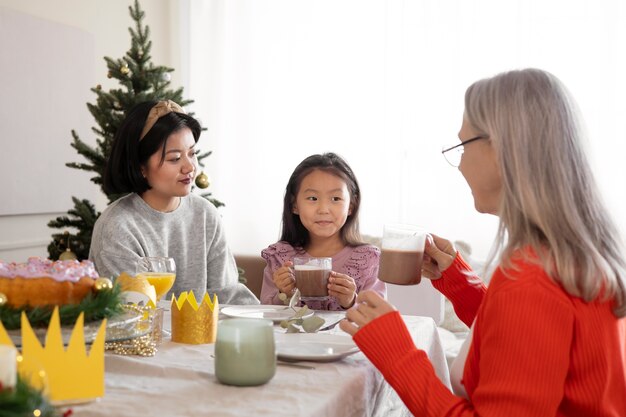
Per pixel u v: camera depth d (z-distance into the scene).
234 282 2.42
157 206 2.22
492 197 1.16
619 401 1.01
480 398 0.96
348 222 2.25
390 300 2.65
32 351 0.92
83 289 1.11
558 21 3.78
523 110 1.04
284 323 1.48
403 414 1.59
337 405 1.02
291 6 4.32
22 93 3.50
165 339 1.41
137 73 3.19
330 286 1.77
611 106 3.68
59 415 0.75
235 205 4.46
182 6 4.53
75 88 3.85
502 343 0.96
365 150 4.18
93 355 0.96
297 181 2.20
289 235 2.27
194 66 4.51
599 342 0.97
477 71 3.93
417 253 1.47
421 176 4.05
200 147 4.50
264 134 4.39
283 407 0.95
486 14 3.91
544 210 1.00
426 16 4.02
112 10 4.12
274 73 4.36
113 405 0.94
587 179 1.03
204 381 1.08
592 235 1.01
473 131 1.12
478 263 3.37
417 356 1.08
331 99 4.25
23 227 3.58
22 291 1.06
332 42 4.24
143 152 2.12
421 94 4.04
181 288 2.28
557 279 0.97
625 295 1.00
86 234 3.13
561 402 0.99
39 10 3.61
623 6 3.67
